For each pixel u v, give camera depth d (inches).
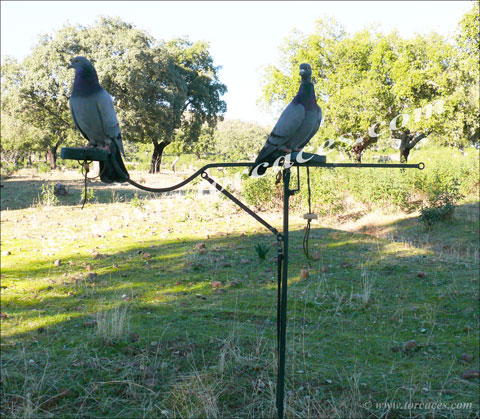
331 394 161.2
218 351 191.8
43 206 629.3
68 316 228.4
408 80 831.7
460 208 598.5
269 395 161.9
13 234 439.8
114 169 95.5
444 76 743.1
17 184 953.5
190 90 1609.3
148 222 498.6
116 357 185.5
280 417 110.0
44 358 183.6
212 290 270.7
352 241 386.3
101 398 158.9
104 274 307.7
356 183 651.5
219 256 345.1
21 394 159.6
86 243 400.2
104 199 700.7
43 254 362.0
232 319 226.8
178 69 1582.2
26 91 1141.7
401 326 220.8
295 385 167.8
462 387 164.7
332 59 1152.8
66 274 305.7
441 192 574.2
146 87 1224.2
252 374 175.0
